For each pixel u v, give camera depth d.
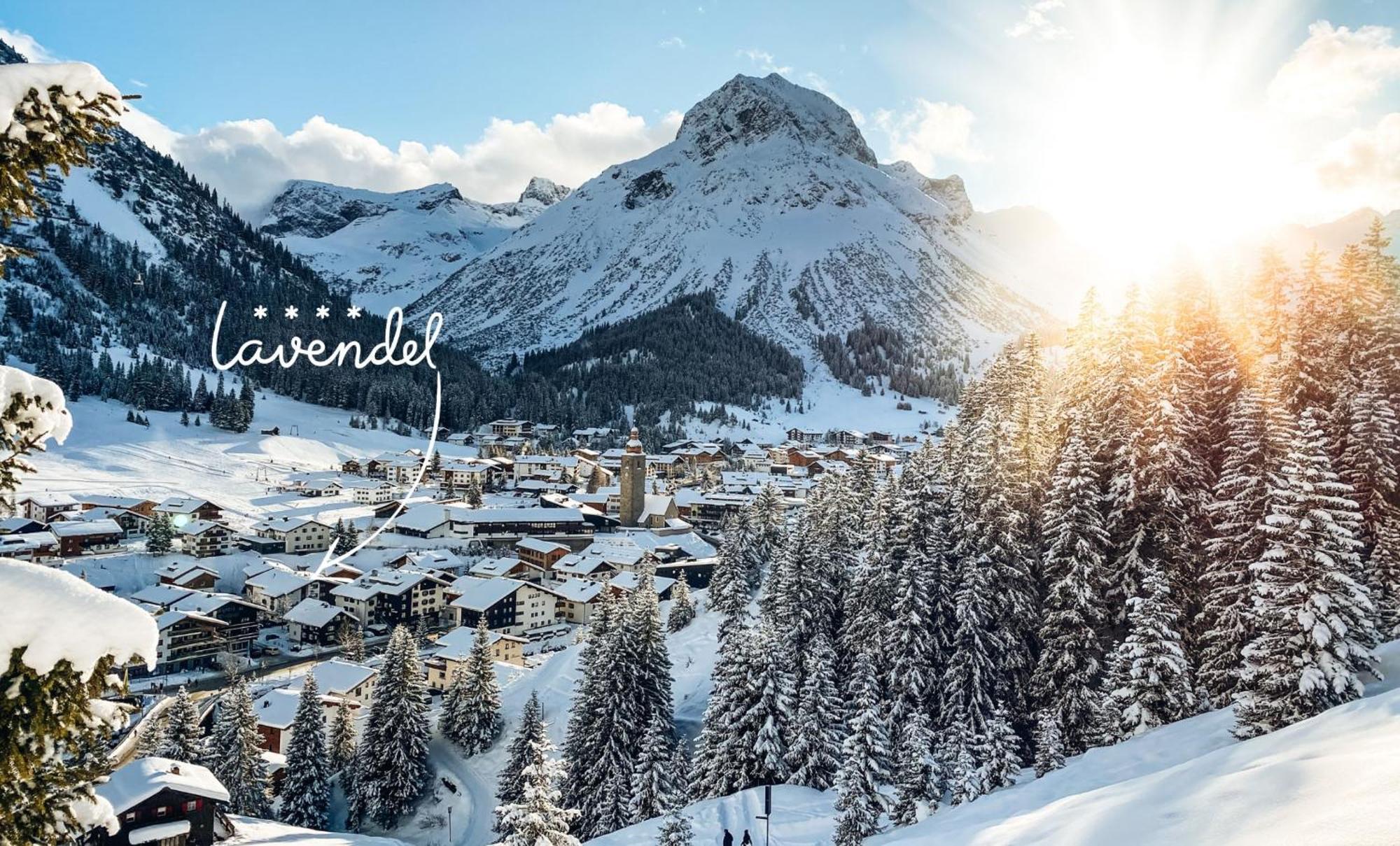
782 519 98.19
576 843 28.17
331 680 79.38
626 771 52.50
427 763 69.38
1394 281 51.34
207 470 161.62
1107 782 28.56
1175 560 43.12
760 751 44.75
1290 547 29.62
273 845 50.09
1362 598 27.75
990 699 44.31
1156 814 14.15
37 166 7.24
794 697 47.47
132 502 128.50
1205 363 51.38
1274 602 29.31
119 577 108.81
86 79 7.37
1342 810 10.48
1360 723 15.81
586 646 67.94
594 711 55.88
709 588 89.88
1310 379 47.81
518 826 27.83
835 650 55.06
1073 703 40.97
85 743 7.46
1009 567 46.06
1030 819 18.80
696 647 76.50
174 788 45.06
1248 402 39.56
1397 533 36.91
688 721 61.78
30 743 6.84
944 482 59.31
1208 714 33.12
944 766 36.81
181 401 193.62
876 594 52.62
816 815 40.22
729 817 40.97
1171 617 35.28
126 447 162.38
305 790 62.59
